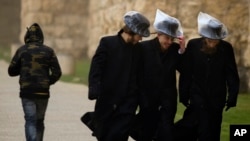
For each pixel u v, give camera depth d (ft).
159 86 55.88
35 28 63.31
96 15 199.41
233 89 57.72
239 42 126.00
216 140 58.95
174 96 56.54
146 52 55.93
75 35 228.02
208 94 57.52
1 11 278.87
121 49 54.24
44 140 72.79
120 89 53.98
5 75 153.79
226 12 126.72
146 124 56.59
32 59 61.98
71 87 132.36
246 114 92.63
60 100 110.01
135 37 54.13
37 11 224.94
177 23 55.88
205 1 127.44
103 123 54.29
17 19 279.69
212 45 56.90
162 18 56.03
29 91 61.41
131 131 56.24
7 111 94.84
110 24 162.50
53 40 226.17
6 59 207.41
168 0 128.67
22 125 82.28
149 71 55.77
